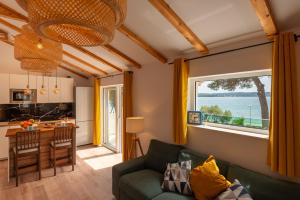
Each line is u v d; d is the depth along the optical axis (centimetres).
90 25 104
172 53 333
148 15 248
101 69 544
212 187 207
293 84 185
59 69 621
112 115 580
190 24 242
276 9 184
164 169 284
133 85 442
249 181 202
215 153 274
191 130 308
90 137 627
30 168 396
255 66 228
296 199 171
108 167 427
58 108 619
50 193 314
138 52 365
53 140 408
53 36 128
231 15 211
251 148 234
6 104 537
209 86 306
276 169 195
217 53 268
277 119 194
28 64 264
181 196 221
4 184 343
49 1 98
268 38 214
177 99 311
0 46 520
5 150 482
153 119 386
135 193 238
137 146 426
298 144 182
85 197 304
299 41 192
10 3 290
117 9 108
